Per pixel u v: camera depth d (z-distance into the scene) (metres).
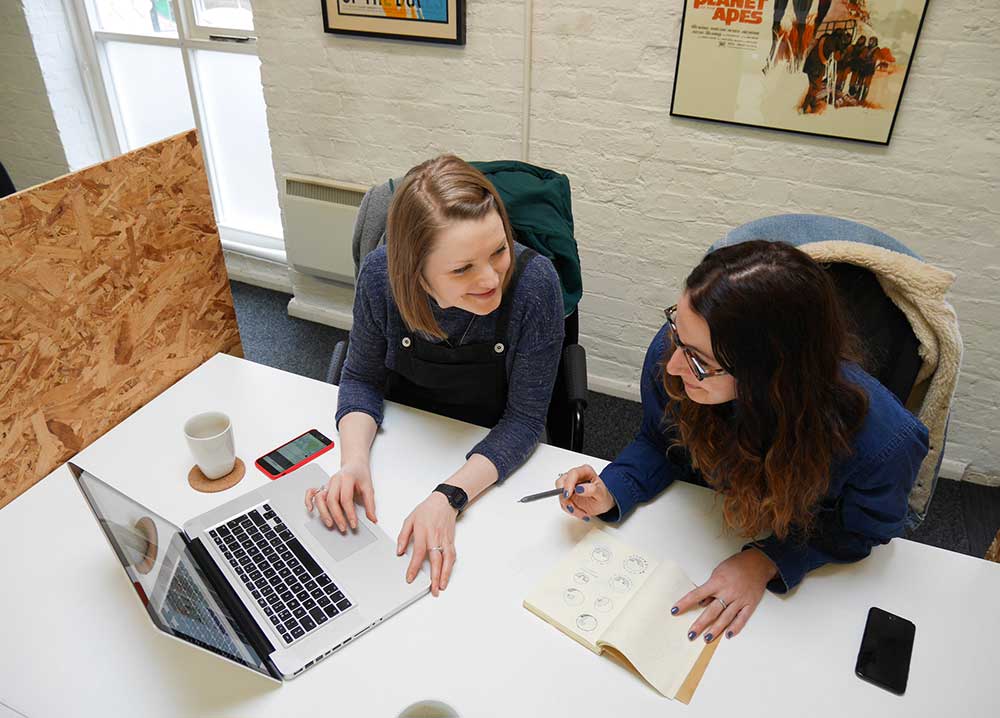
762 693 0.88
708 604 0.99
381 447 1.27
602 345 2.46
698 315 0.86
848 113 1.78
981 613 0.98
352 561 1.05
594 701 0.87
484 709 0.86
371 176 2.52
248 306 3.04
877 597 1.00
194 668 0.91
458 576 1.03
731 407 1.00
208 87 2.93
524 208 1.37
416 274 1.10
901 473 0.94
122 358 1.32
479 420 1.43
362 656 0.93
